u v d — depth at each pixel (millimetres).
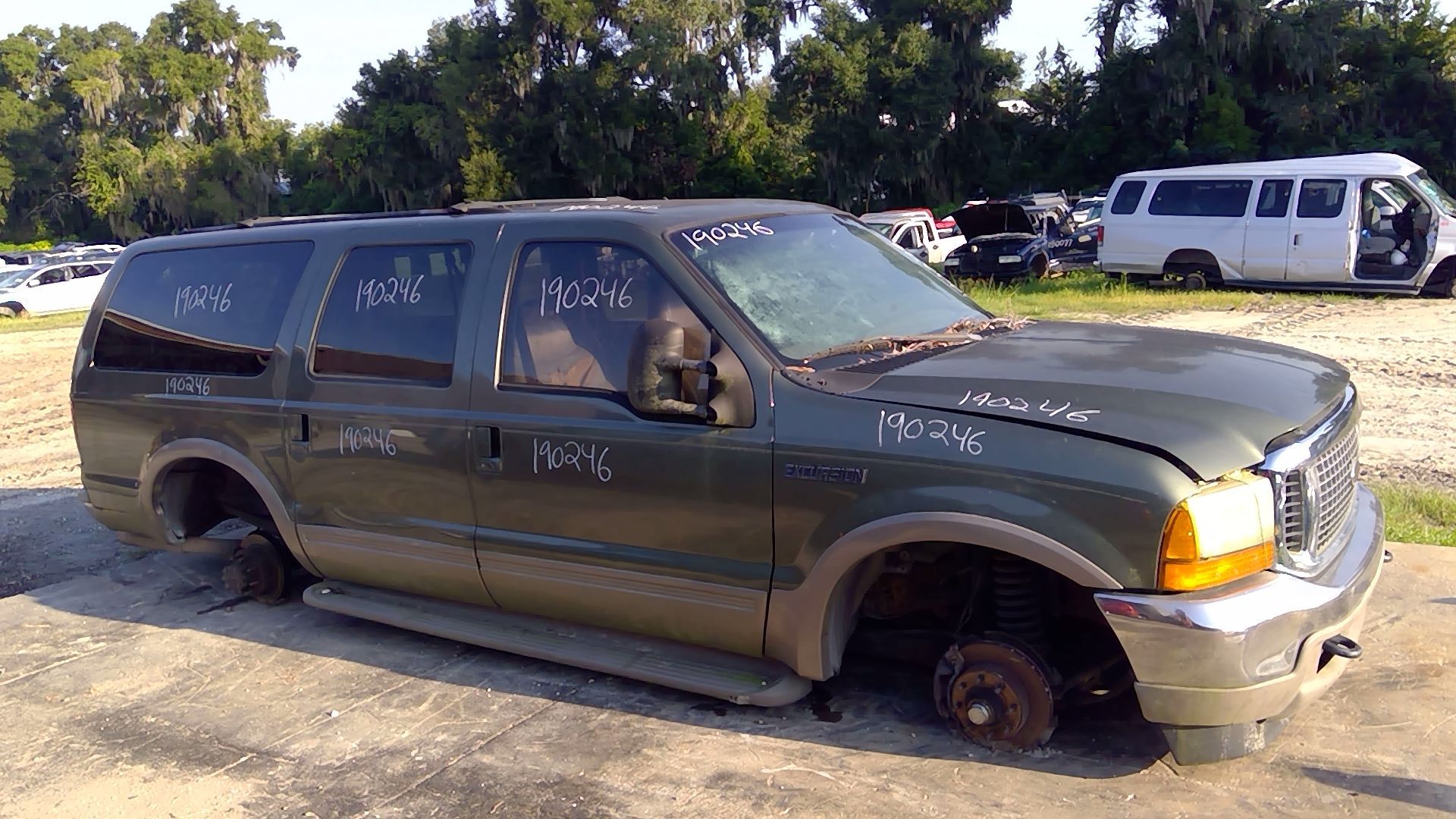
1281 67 44469
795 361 3699
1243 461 3102
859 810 3342
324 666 4750
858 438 3418
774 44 51812
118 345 5559
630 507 3873
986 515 3219
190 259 5395
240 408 4977
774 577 3635
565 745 3904
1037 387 3396
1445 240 14984
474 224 4434
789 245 4285
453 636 4504
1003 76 49219
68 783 3875
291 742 4070
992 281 20453
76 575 6523
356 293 4703
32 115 79312
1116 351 3779
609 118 49031
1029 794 3352
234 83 74125
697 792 3525
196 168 69875
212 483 5652
